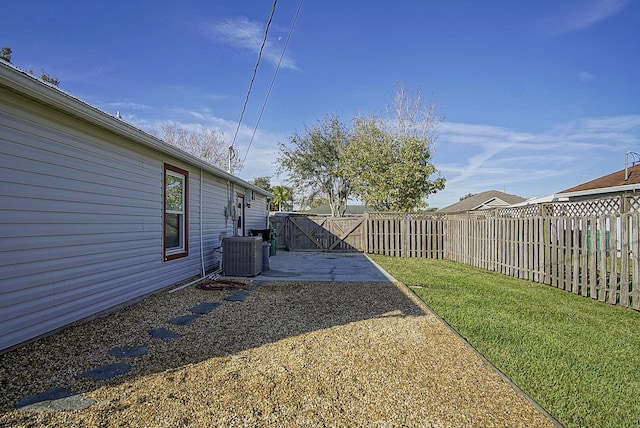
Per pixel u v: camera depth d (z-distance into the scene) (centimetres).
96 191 459
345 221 1430
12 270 338
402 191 1823
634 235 545
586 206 890
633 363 342
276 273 855
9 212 336
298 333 408
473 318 483
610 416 251
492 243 936
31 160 360
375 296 608
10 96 337
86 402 247
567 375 314
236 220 1098
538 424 237
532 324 461
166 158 645
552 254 717
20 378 280
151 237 595
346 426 229
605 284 588
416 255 1311
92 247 450
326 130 2708
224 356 337
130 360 322
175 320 450
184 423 226
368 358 340
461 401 264
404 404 258
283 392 270
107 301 480
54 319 388
